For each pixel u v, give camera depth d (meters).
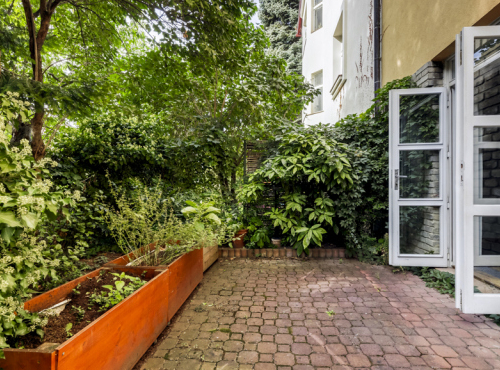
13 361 1.16
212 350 2.05
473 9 2.98
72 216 3.30
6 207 1.25
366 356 1.98
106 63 4.38
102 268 2.33
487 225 2.54
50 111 3.04
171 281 2.43
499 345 2.10
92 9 4.10
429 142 3.81
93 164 4.20
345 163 4.22
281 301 2.88
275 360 1.94
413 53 4.36
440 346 2.09
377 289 3.20
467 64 2.59
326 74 9.74
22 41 3.36
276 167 4.50
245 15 4.34
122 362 1.62
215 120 5.00
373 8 5.78
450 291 3.05
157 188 3.95
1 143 1.37
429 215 3.78
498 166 2.59
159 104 5.09
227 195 5.07
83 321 1.64
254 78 5.41
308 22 11.52
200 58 4.14
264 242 4.77
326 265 4.12
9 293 1.34
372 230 4.81
